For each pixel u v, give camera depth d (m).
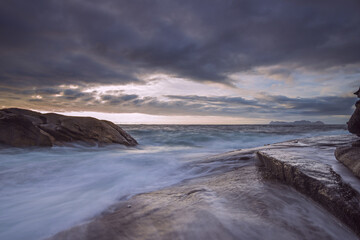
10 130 7.51
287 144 5.53
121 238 1.75
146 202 2.58
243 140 16.11
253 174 3.38
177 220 1.89
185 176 4.09
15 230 2.07
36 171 4.76
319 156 3.33
